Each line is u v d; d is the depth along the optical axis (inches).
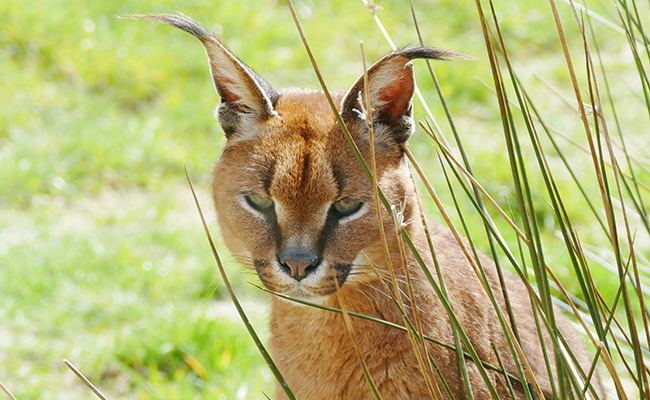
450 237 225.8
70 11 563.5
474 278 210.7
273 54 539.8
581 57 547.8
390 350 197.9
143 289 343.6
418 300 197.5
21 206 408.8
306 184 188.9
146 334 307.0
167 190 420.5
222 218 212.1
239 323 312.0
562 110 484.1
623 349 221.0
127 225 392.8
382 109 200.8
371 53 548.7
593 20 587.2
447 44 554.9
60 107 483.5
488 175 396.2
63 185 420.8
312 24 578.9
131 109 489.7
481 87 494.3
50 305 331.3
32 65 516.7
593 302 153.6
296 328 210.8
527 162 406.9
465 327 200.4
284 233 192.4
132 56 522.0
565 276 327.0
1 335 317.7
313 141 193.2
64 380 294.5
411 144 430.9
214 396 276.1
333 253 193.2
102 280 346.9
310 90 227.1
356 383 204.5
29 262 355.6
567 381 148.1
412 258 200.8
